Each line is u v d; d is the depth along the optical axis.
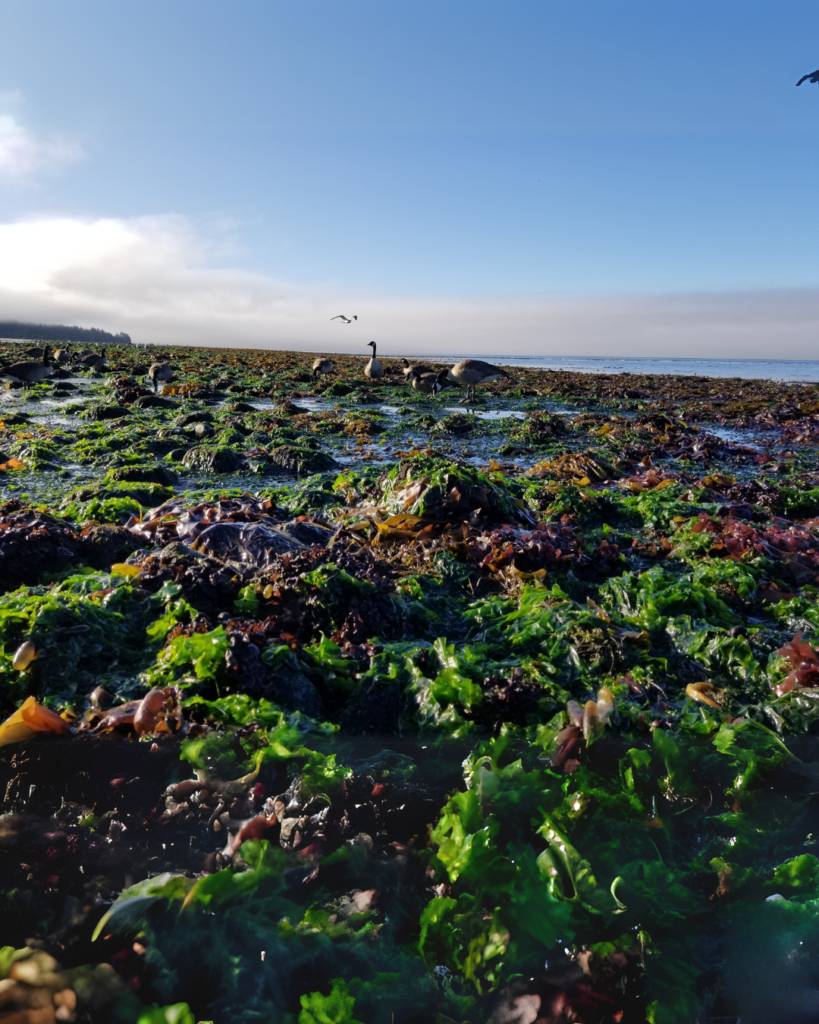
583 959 0.81
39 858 0.90
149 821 0.99
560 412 8.26
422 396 9.55
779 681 1.55
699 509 3.09
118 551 2.17
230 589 1.81
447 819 0.96
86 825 0.98
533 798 1.03
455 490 2.69
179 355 18.14
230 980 0.75
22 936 0.80
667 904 0.89
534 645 1.70
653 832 1.00
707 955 0.84
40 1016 0.69
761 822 1.06
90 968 0.73
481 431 6.17
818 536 2.76
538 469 4.24
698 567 2.30
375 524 2.63
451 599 2.09
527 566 2.29
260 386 10.00
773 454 5.37
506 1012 0.77
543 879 0.89
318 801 1.01
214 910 0.81
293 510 3.05
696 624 1.81
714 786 1.13
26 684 1.38
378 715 1.40
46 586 1.87
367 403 8.71
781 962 0.83
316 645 1.59
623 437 5.94
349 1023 0.72
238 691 1.34
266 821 0.97
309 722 1.27
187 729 1.19
